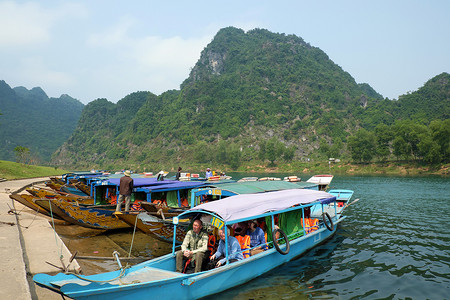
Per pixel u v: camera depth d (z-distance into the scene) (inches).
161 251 465.7
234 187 511.5
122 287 227.9
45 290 264.7
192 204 503.8
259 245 367.9
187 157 7278.5
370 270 400.8
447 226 679.7
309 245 465.4
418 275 384.8
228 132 7770.7
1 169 1477.6
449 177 2541.8
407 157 3654.0
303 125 7588.6
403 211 887.7
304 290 332.8
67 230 565.9
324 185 836.6
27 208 655.1
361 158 4298.7
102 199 743.1
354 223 716.0
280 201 415.2
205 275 283.7
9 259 303.1
